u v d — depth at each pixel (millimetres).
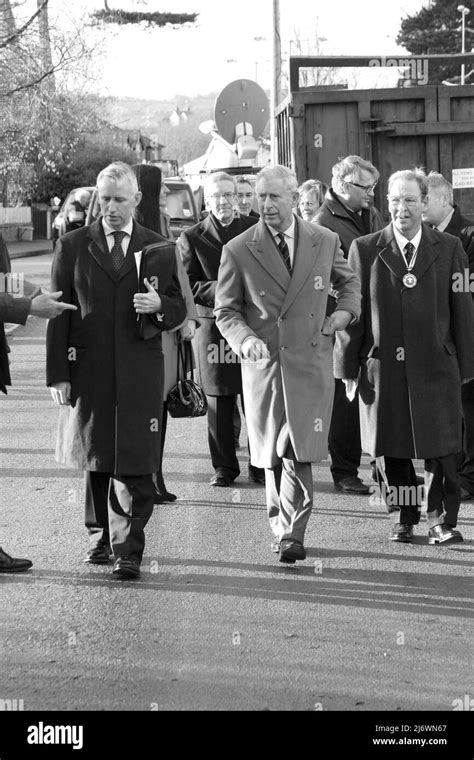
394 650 5652
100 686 5172
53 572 6891
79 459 6797
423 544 7609
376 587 6660
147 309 6648
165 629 5910
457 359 7461
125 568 6707
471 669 5418
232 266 7078
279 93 25297
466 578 6855
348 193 9125
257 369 7094
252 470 9383
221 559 7191
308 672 5359
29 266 36312
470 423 8680
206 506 8586
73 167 57281
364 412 7594
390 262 7391
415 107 12742
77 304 6789
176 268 6902
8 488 9055
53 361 6762
